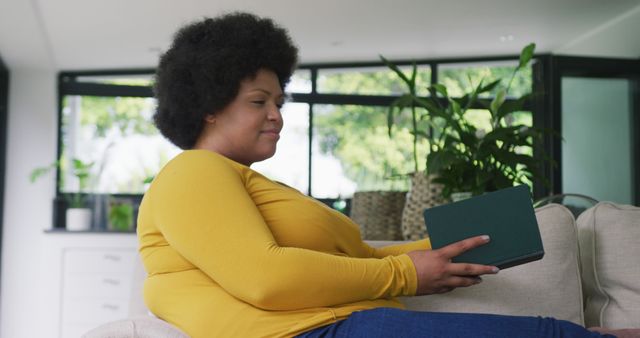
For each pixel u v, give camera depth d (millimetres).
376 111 7770
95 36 6188
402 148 7707
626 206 1807
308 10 5938
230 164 1382
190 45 1487
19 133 6973
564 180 6602
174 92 1489
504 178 2893
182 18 5762
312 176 7688
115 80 7402
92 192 7086
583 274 1827
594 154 6648
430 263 1353
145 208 1413
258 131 1487
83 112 7312
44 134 6996
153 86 1601
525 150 6918
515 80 7844
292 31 6555
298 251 1263
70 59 6859
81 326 5625
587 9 6270
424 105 3221
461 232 1397
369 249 1614
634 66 6430
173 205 1303
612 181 6656
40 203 6918
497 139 2914
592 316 1795
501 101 3203
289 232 1375
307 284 1251
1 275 6812
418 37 6910
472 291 1721
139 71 7375
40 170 6594
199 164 1329
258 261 1240
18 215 6898
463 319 1225
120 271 5625
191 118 1493
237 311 1278
